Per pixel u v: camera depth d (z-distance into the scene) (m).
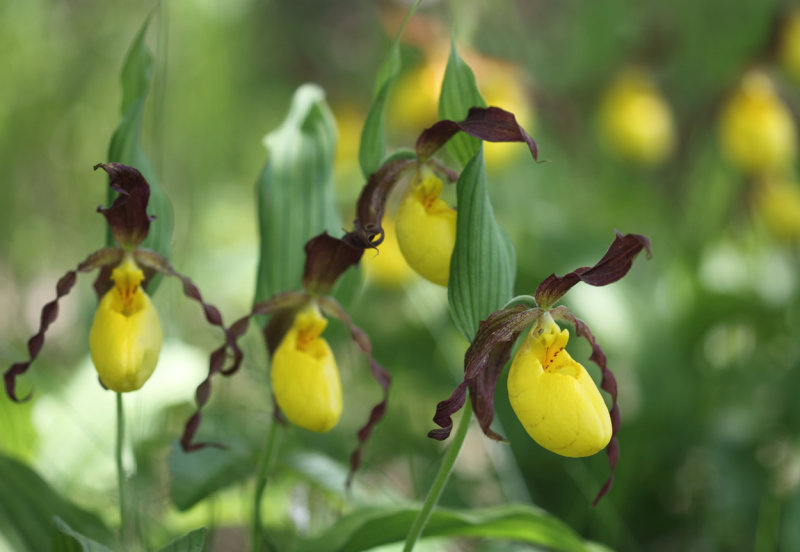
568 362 0.62
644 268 0.91
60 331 1.01
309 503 0.71
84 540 0.61
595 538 0.78
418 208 0.64
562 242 0.90
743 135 1.07
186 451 0.65
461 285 0.62
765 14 1.11
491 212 0.62
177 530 0.72
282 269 0.66
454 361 0.87
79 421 0.74
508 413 0.84
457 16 1.07
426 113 1.03
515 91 1.07
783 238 1.05
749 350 0.95
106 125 1.15
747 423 0.81
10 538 0.65
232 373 0.66
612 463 0.64
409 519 0.65
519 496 0.77
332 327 0.67
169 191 1.18
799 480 0.78
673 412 0.82
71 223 1.10
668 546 0.81
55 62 1.11
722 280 1.01
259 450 0.71
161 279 0.65
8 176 1.05
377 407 0.67
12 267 1.03
